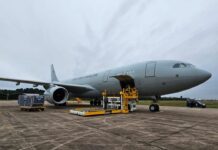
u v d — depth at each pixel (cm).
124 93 1552
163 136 623
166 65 1461
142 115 1324
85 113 1237
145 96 1653
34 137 596
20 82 1922
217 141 558
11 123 891
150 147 489
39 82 1941
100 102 2581
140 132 689
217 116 1322
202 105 3048
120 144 518
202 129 764
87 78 2288
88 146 496
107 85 1902
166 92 1483
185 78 1346
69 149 469
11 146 491
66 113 1427
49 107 2189
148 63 1586
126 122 955
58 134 645
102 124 882
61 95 1944
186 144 522
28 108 1620
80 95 2283
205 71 1341
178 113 1538
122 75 1620
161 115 1338
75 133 664
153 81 1495
